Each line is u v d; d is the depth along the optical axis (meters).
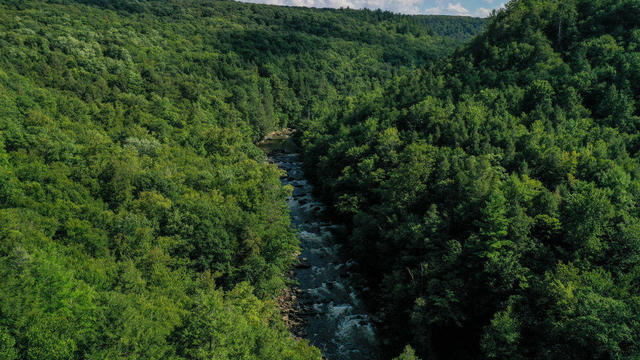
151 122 97.19
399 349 54.19
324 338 57.34
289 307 64.00
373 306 64.12
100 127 85.94
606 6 104.25
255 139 172.88
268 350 36.06
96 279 37.69
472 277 51.50
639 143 71.12
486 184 59.00
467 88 105.88
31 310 29.50
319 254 80.25
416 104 104.12
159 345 32.06
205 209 58.56
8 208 42.84
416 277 56.12
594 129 76.69
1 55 93.00
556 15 109.94
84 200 52.50
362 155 95.62
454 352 51.22
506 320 41.91
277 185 83.00
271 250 60.72
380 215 71.94
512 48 109.56
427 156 75.19
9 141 58.38
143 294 39.81
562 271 43.47
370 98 142.75
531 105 90.88
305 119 185.12
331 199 101.31
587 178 62.69
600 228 47.75
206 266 53.00
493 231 49.72
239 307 42.56
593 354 37.84
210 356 31.41
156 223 53.97
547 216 51.12
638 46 90.00
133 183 61.84
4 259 32.19
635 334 36.66
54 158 60.62
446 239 58.06
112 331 30.08
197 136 101.50
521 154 72.81
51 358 26.53
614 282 43.66
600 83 85.69
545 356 39.91
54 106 81.94
